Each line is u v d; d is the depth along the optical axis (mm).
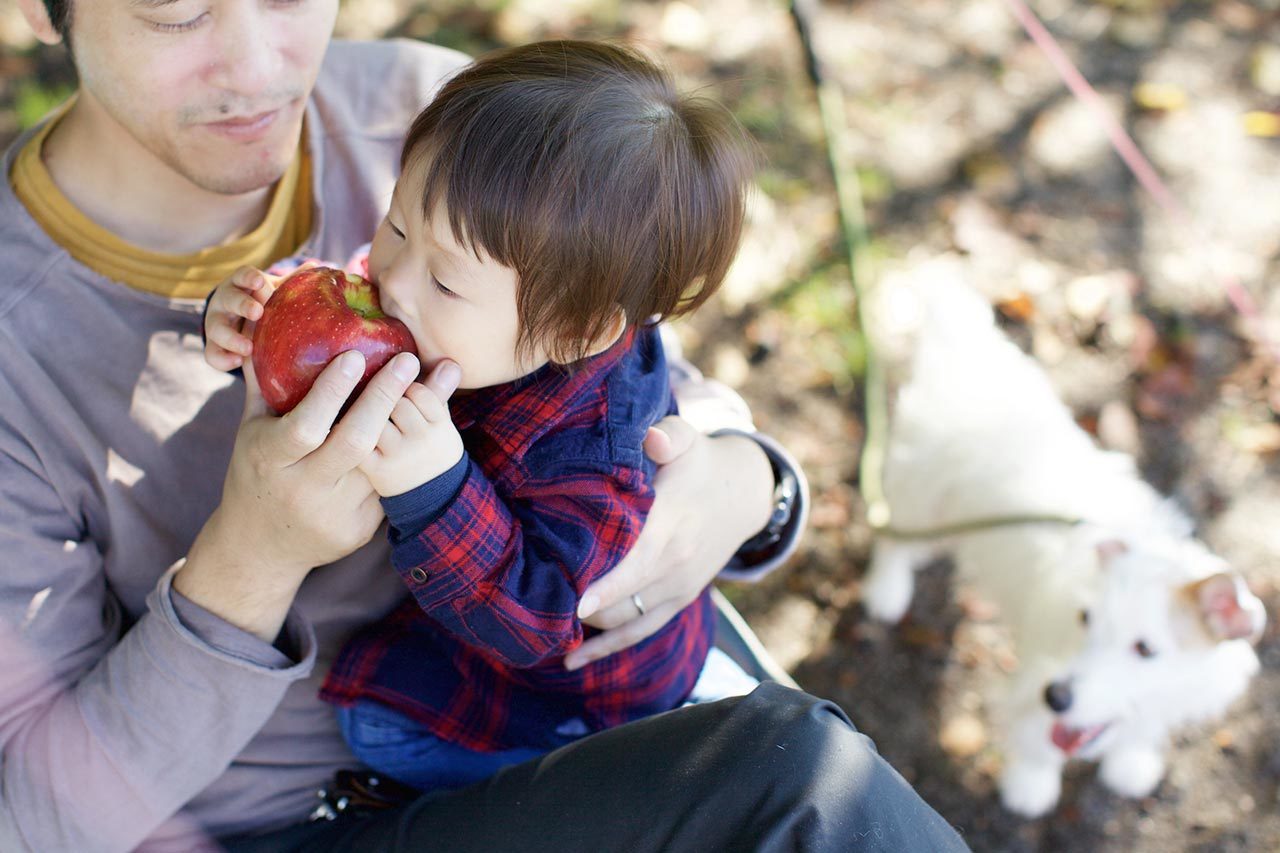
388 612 1423
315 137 1492
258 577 1183
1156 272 3242
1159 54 3846
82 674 1270
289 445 1053
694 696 1561
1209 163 3521
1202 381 3021
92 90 1241
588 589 1246
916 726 2512
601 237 1104
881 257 3215
